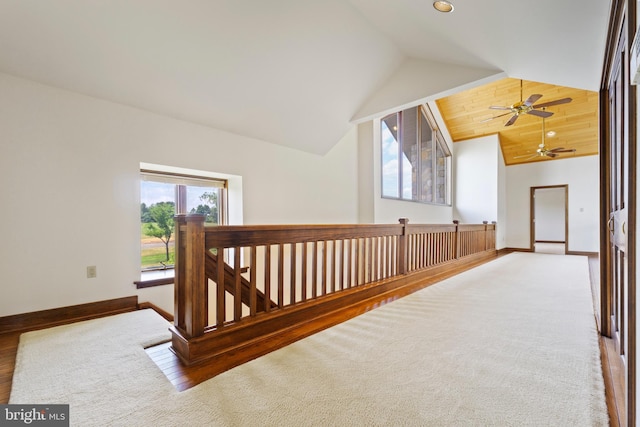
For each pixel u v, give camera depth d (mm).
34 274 2486
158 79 2795
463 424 1296
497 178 8102
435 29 2893
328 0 2750
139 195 3039
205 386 1582
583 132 7059
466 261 5922
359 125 5816
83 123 2703
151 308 3035
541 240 12031
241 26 2627
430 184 7758
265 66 3098
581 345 2102
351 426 1285
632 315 1186
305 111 3973
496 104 7152
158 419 1330
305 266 2660
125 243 2951
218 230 2025
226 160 3732
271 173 4250
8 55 2240
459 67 3539
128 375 1697
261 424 1297
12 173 2389
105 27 2254
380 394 1514
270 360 1867
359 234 3268
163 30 2416
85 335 2279
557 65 2666
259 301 2492
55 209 2578
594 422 1300
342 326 2459
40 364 1824
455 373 1719
